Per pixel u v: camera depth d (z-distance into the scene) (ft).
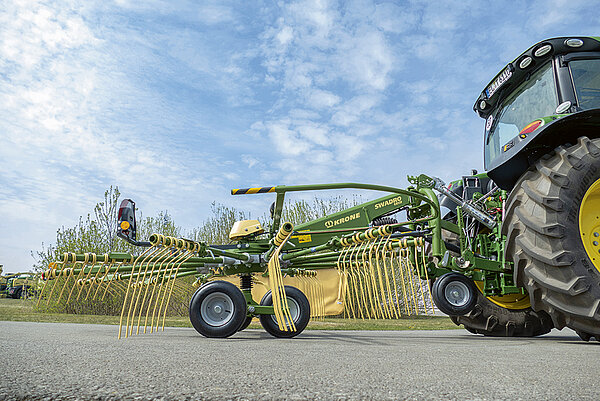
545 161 10.71
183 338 10.07
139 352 5.77
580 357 6.05
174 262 11.58
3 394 2.95
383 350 6.84
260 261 12.07
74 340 7.78
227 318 10.73
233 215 39.73
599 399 3.03
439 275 14.26
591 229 10.14
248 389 3.24
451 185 17.13
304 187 11.10
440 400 2.95
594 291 9.45
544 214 10.09
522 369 4.51
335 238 12.17
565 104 11.28
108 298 26.68
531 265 10.25
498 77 13.78
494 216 14.62
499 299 14.97
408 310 11.32
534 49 12.00
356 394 3.11
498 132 14.32
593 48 11.66
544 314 14.67
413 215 14.97
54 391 3.04
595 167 10.24
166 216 36.52
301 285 16.71
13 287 54.34
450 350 7.00
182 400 2.87
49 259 29.37
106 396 2.93
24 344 6.61
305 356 5.65
